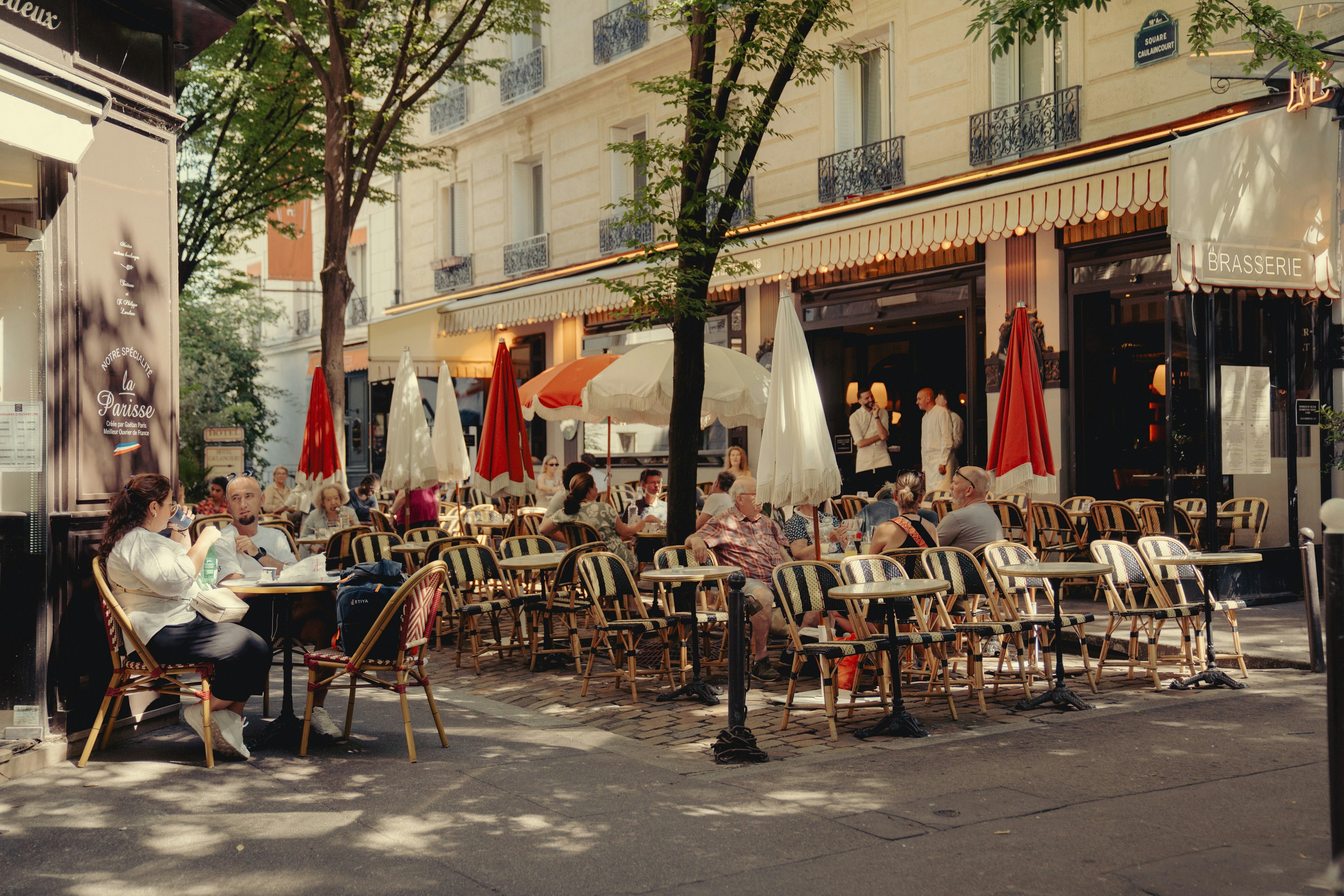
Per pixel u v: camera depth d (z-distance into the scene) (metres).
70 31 6.10
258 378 34.81
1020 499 12.23
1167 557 8.09
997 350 14.26
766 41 9.73
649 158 9.38
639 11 19.69
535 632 8.89
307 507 15.24
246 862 4.38
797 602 6.71
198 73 16.23
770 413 8.45
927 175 15.37
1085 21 13.68
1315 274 10.50
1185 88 12.67
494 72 23.45
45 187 5.95
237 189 19.75
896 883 4.08
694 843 4.56
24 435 5.93
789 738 6.47
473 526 13.67
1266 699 7.21
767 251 13.95
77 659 6.09
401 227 27.08
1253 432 10.83
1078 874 4.12
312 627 6.83
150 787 5.47
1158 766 5.61
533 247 22.66
